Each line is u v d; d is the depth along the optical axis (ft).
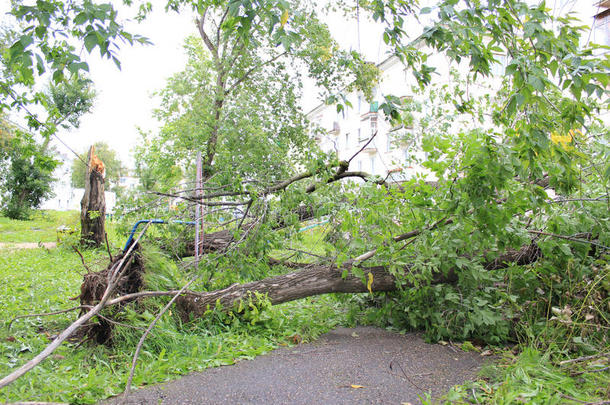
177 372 10.62
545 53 9.73
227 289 14.55
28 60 9.14
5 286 20.12
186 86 43.55
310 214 18.51
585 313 11.95
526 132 9.70
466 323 13.17
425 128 20.31
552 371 9.71
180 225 17.61
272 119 41.22
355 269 13.48
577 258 12.94
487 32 10.36
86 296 12.55
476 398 8.68
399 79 51.72
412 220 12.87
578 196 13.56
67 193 173.58
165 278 14.33
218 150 40.73
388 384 9.90
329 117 101.24
